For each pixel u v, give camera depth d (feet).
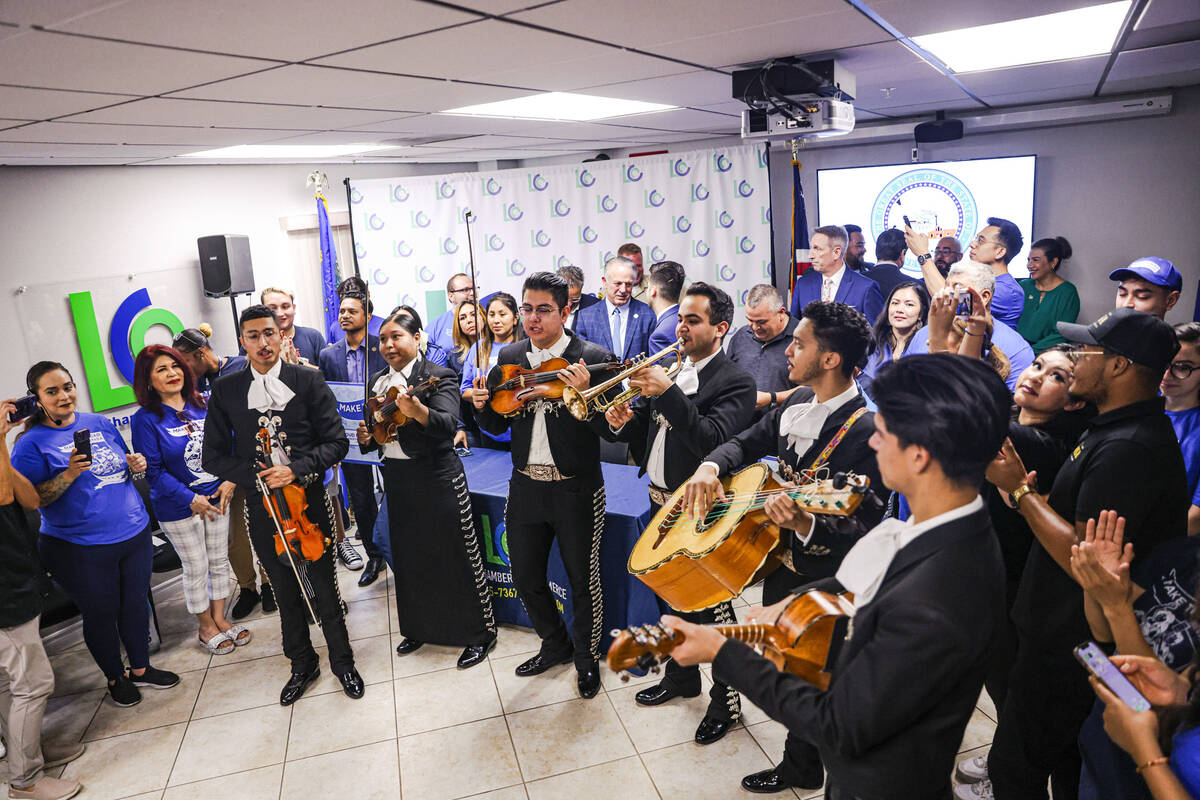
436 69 7.40
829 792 4.49
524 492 9.73
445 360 15.30
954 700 3.70
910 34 7.50
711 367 8.61
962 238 19.29
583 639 9.90
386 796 8.48
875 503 5.57
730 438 8.24
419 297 16.01
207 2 4.50
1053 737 6.20
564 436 9.30
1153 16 7.75
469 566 10.66
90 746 9.67
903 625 3.59
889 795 3.75
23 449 9.77
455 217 15.66
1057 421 7.11
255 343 9.80
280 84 7.46
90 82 6.58
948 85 12.41
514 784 8.51
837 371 6.73
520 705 9.87
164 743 9.65
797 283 15.53
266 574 10.21
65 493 9.87
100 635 10.26
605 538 10.28
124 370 15.94
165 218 16.76
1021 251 18.67
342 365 14.08
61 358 14.92
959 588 3.59
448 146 16.61
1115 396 5.81
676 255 14.83
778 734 9.00
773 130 9.27
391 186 15.56
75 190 15.02
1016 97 15.66
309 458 9.97
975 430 3.55
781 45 7.68
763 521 6.89
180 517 11.47
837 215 20.74
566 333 9.75
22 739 8.70
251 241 18.80
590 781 8.47
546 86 9.18
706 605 7.64
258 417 9.84
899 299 12.13
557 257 15.55
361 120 10.78
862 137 19.01
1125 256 17.90
